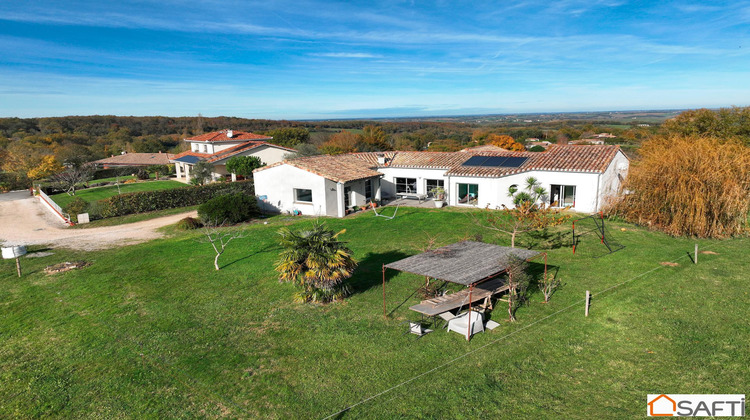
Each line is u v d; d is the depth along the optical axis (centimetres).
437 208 3016
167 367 1040
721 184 2038
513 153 3347
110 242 2414
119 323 1297
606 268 1652
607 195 2636
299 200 3089
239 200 2900
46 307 1441
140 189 4700
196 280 1666
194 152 5662
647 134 5544
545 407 840
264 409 869
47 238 2559
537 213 1873
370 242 2170
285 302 1425
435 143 9575
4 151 6988
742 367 941
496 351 1057
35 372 1035
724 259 1714
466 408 844
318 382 955
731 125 4216
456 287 1478
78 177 4772
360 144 6800
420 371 981
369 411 848
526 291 1441
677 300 1313
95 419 857
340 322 1253
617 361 995
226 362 1053
